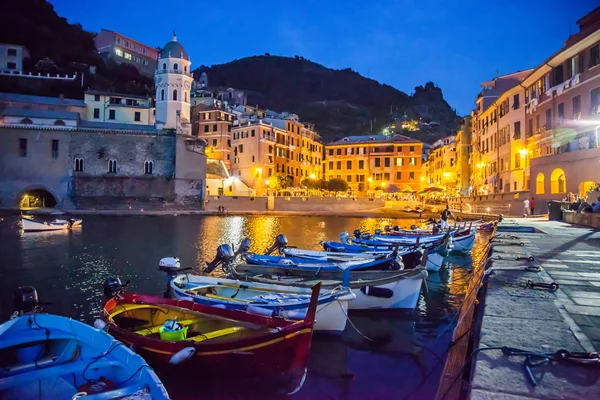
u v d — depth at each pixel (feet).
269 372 27.48
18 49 283.59
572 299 26.27
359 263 48.98
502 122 176.55
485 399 13.52
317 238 120.16
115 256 82.28
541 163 125.59
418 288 44.52
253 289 38.93
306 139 336.29
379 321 41.86
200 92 335.67
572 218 89.66
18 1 319.88
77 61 326.03
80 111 248.32
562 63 126.11
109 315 31.04
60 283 58.29
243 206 239.71
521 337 19.12
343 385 28.19
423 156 399.44
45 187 210.38
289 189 272.72
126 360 19.97
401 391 27.32
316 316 35.29
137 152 222.28
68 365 21.07
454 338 27.86
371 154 335.88
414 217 212.43
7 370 21.01
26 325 22.53
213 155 299.17
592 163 102.83
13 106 233.35
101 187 216.54
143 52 380.37
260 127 280.31
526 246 52.70
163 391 17.75
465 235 87.35
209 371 27.37
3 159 205.05
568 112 121.39
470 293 44.50
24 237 112.98
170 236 117.50
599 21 108.99
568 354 16.51
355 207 266.98
